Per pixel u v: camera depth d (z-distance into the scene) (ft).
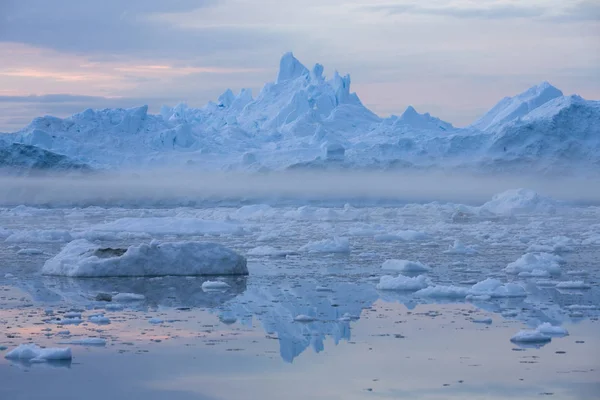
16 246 108.37
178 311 53.57
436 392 34.30
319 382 35.86
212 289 64.08
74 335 45.55
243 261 74.84
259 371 37.70
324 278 71.56
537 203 231.30
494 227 162.40
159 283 67.36
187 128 494.18
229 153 491.31
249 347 42.63
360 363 39.14
